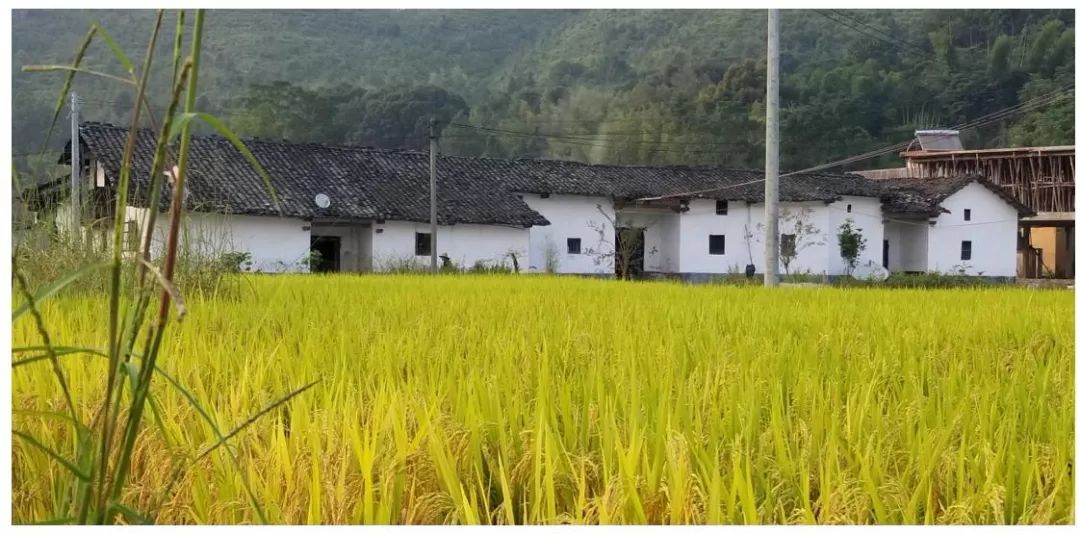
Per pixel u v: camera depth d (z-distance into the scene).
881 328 8.24
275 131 47.09
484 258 31.55
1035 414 4.75
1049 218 38.31
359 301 10.57
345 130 51.31
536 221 31.89
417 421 4.29
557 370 5.79
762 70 51.69
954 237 37.28
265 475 3.67
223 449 3.75
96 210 11.06
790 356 6.23
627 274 35.72
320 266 29.72
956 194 37.16
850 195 36.00
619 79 66.12
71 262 9.67
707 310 9.91
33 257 9.55
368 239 29.53
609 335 7.49
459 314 9.28
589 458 3.65
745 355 6.31
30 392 4.71
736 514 3.53
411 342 6.49
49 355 2.30
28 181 4.20
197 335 6.89
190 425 4.25
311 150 31.42
